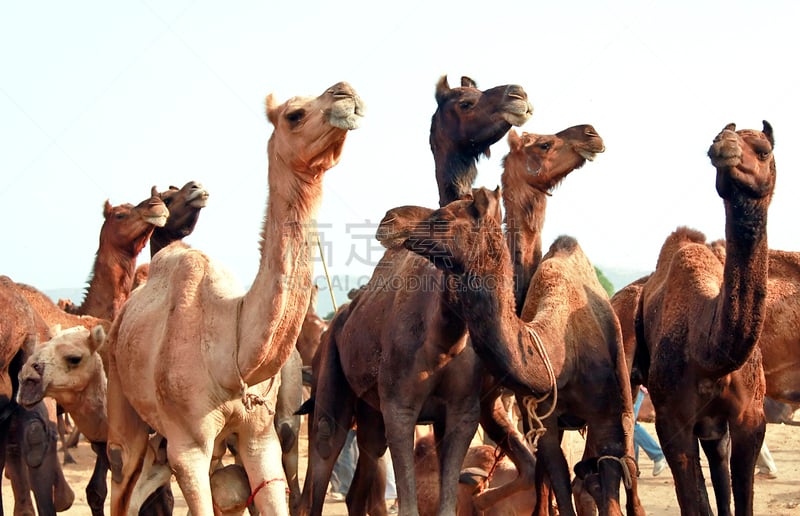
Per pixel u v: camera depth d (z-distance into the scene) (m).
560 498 6.89
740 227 6.50
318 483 8.23
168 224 10.73
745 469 7.21
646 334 8.34
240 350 6.22
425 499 8.52
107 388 7.61
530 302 7.37
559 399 6.97
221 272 6.84
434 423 7.34
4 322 8.09
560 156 8.00
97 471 8.30
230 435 7.29
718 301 6.83
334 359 8.34
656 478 12.28
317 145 5.82
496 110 7.93
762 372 7.32
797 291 8.24
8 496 11.31
